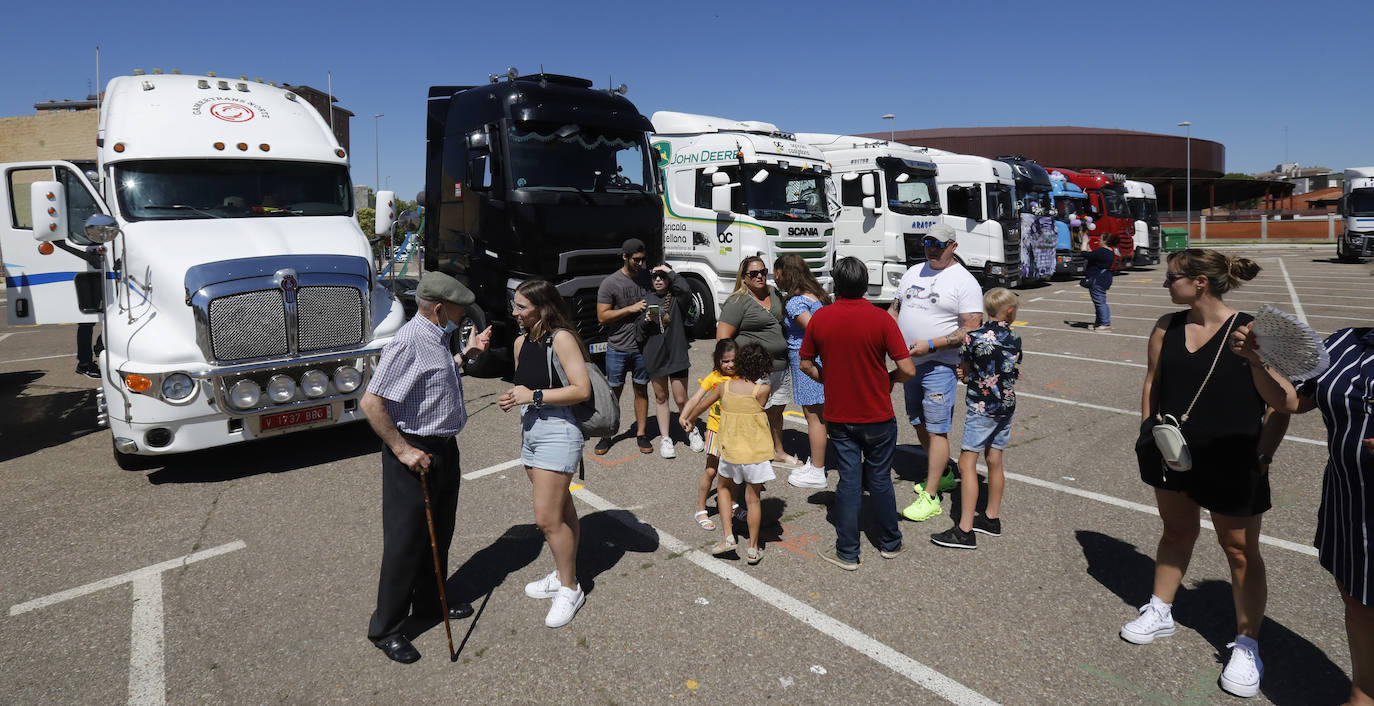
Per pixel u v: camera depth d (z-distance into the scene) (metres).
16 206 7.15
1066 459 6.26
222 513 5.30
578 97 9.48
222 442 5.82
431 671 3.44
